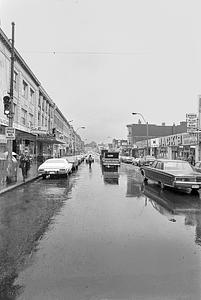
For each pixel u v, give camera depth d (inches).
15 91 1307.8
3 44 1103.0
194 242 242.1
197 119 1366.9
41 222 305.3
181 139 1694.1
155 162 675.4
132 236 257.0
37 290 156.5
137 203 427.5
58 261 196.4
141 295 152.1
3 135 1080.2
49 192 535.2
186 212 366.0
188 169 605.9
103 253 212.5
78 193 526.3
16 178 681.6
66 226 289.3
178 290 157.6
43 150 2159.2
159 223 306.7
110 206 400.2
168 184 553.6
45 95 2026.3
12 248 222.1
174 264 193.2
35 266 187.8
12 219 318.3
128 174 1022.4
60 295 151.4
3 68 1117.1
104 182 730.8
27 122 1545.3
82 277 172.2
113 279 170.2
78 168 1406.3
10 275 174.4
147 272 180.1
